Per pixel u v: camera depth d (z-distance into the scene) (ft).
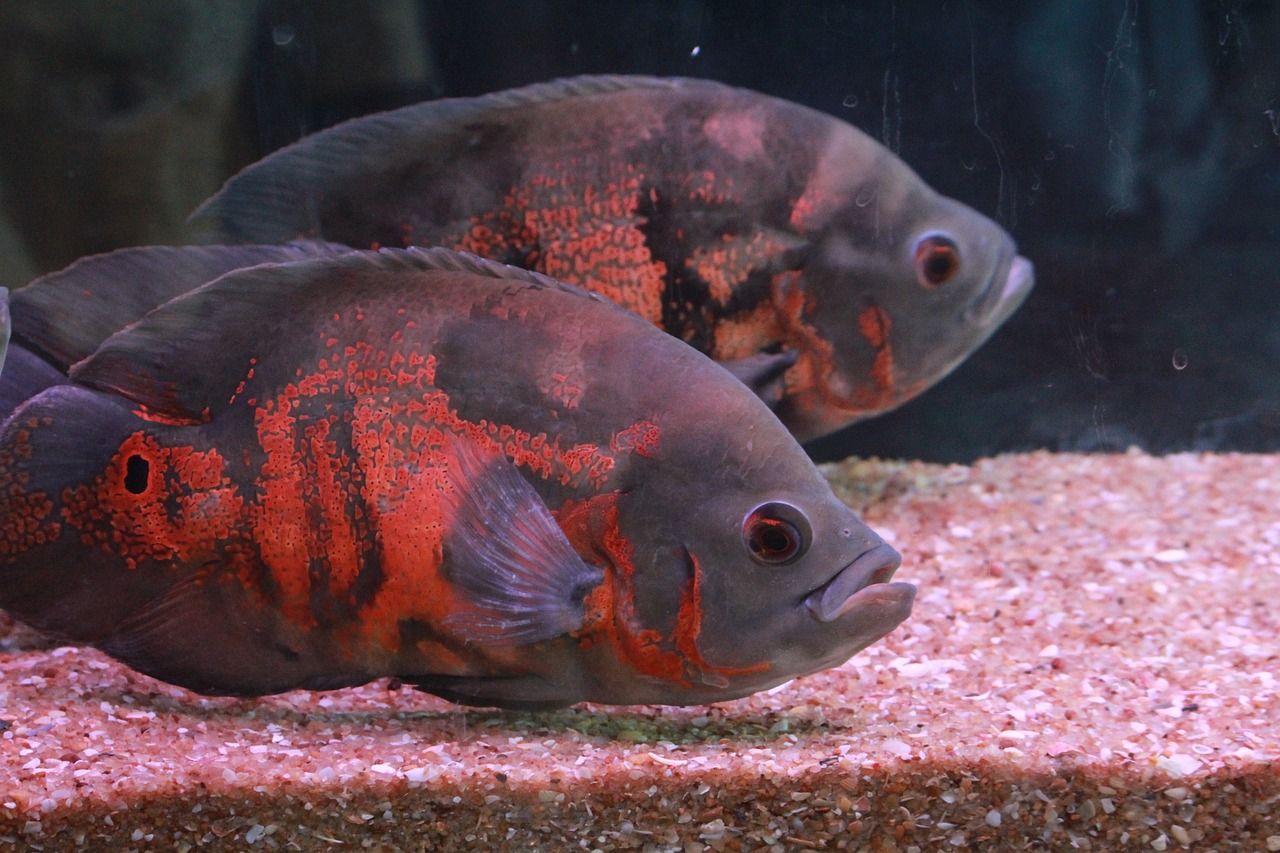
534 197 3.12
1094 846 2.58
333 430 2.64
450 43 4.01
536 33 3.94
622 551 2.61
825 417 3.44
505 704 2.69
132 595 2.69
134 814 2.53
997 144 3.60
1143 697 2.81
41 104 4.06
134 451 2.68
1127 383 4.52
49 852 2.52
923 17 3.50
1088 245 4.33
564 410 2.62
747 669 2.63
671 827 2.57
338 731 2.71
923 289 3.34
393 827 2.56
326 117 4.05
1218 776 2.57
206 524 2.67
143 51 4.05
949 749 2.61
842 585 2.60
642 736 2.70
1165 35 3.65
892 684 2.87
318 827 2.55
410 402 2.63
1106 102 3.75
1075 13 3.57
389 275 2.68
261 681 2.71
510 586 2.60
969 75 3.52
